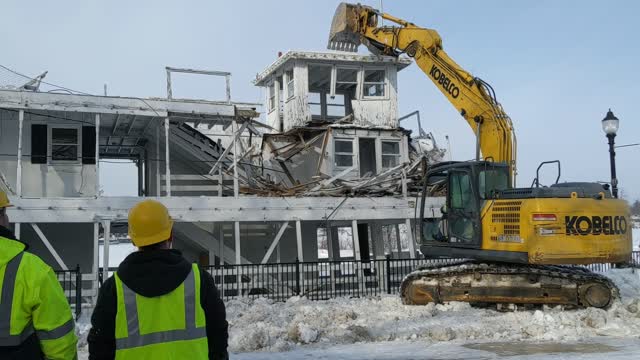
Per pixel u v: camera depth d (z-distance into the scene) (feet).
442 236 46.60
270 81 88.07
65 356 11.81
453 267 44.29
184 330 11.30
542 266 43.29
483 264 43.65
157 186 67.67
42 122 61.93
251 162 75.05
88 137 63.05
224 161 70.23
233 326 39.34
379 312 42.80
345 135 75.10
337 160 74.79
